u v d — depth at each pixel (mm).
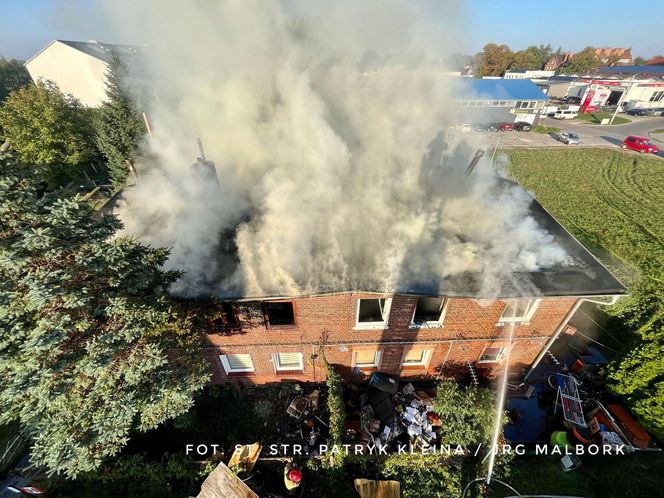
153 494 9273
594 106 56750
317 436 10469
